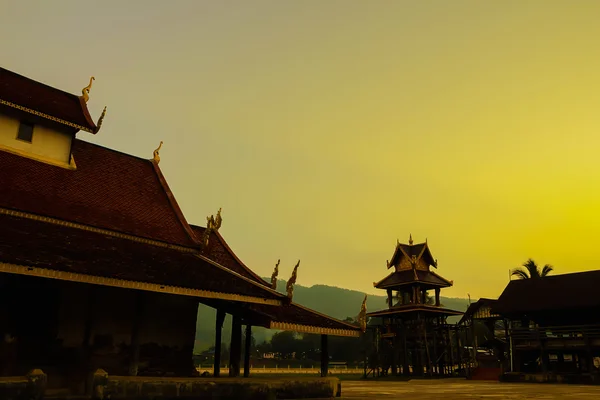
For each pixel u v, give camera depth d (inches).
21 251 547.5
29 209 644.1
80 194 750.5
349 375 2674.7
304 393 741.3
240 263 912.9
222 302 809.5
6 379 460.8
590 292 1744.6
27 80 828.0
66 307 674.2
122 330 720.3
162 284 626.2
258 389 676.1
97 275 571.8
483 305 2236.7
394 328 2282.2
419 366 2281.0
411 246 2412.6
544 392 1138.0
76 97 873.5
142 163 926.4
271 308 804.6
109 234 711.7
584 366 1716.3
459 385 1504.7
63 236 639.8
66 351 660.7
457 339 2340.1
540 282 1942.7
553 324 1855.3
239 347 786.8
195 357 3400.6
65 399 590.6
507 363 1937.7
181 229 833.5
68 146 796.0
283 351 4446.4
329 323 821.2
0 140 721.0
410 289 2317.9
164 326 768.9
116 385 556.1
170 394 590.2
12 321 624.1
